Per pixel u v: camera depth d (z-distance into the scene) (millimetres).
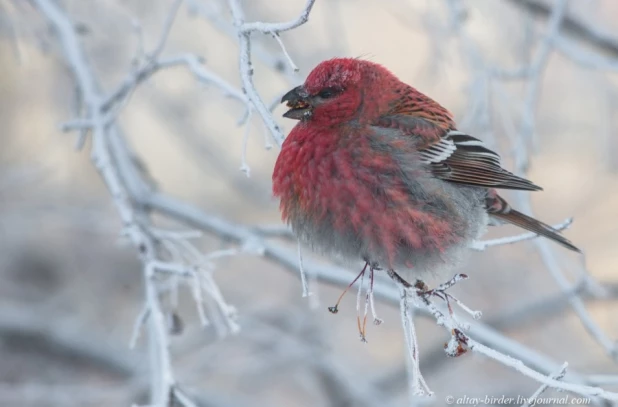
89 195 15039
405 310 7113
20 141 15039
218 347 13414
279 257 9938
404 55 15523
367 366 14844
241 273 15477
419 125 8203
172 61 8766
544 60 10039
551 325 14977
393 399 13188
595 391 6309
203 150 14422
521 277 14820
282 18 13695
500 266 14820
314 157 7820
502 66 12984
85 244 15289
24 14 10867
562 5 10234
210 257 7773
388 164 7832
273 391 15289
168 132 15656
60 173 15109
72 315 15039
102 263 15344
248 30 6832
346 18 15586
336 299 14992
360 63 8180
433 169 8180
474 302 14820
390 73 8453
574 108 15023
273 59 10078
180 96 14266
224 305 7316
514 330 13875
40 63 14672
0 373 14156
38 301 15094
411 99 8430
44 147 15023
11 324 13906
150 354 8484
